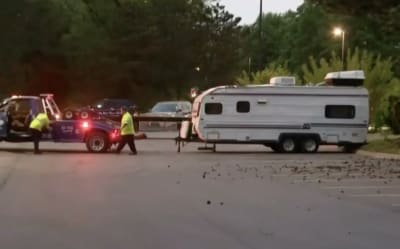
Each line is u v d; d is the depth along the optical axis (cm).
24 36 9969
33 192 2620
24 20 9881
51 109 5131
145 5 11012
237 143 5381
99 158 4378
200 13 11619
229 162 4178
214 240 1689
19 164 3866
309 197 2550
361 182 3070
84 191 2662
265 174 3419
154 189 2755
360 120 5394
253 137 5322
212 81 11725
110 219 2000
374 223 1975
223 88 5284
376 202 2428
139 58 10931
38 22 10194
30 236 1723
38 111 4900
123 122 4759
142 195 2562
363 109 5403
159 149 5422
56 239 1684
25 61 10469
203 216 2075
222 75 11844
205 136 5281
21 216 2045
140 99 11038
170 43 10981
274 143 5381
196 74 11519
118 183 2961
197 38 11450
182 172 3494
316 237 1745
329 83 5478
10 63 9825
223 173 3462
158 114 7656
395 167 3831
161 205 2303
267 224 1941
